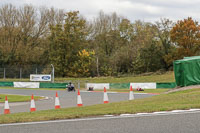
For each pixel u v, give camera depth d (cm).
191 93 1712
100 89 4700
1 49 6956
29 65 6550
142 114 1030
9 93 3888
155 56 6788
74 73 6769
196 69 2281
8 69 5694
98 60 7212
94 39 8131
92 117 992
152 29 7119
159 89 4278
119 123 851
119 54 7188
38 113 1209
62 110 1327
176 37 6662
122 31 8200
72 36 7050
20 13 7325
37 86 5103
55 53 6944
